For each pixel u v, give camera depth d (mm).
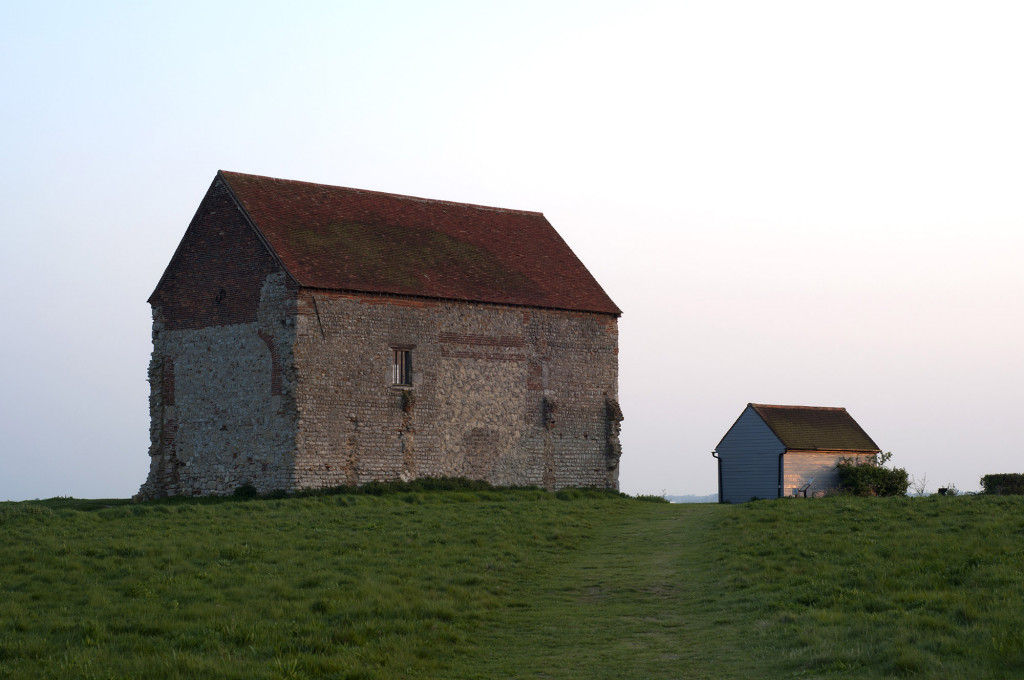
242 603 25531
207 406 48281
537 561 32062
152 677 19609
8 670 19688
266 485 45562
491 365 50688
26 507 38094
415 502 43469
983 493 48906
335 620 24312
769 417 56188
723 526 36906
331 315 46094
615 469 54062
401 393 47656
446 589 27797
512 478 50719
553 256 57031
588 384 53844
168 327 50219
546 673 21297
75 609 24672
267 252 46656
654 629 24469
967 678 18875
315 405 45250
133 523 35906
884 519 35531
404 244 51719
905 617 22891
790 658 21094
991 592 24625
